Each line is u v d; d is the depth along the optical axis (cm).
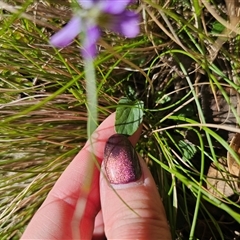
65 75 10
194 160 10
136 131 9
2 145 11
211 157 10
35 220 9
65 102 10
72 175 9
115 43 9
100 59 7
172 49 9
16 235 12
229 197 9
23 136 11
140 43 9
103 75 9
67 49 9
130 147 8
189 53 8
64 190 9
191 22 9
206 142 10
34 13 9
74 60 10
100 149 9
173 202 9
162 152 10
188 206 10
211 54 9
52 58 9
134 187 8
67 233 8
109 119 9
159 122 10
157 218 7
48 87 10
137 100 9
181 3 9
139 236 7
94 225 10
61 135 11
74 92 10
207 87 10
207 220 10
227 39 8
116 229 7
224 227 10
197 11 7
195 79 10
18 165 11
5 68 10
